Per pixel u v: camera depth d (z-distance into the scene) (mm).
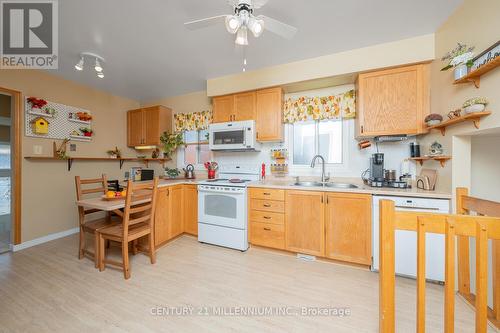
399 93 2156
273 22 1480
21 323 1385
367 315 1482
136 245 2430
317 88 2818
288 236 2369
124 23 1848
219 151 3473
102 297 1656
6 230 3260
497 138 1835
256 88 2785
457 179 1756
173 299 1645
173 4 1624
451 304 872
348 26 1909
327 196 2193
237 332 1338
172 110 3912
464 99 1621
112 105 3705
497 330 1306
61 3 1604
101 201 2092
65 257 2342
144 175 3619
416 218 917
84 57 2414
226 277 1961
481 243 854
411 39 2078
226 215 2635
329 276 1980
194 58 2482
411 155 2254
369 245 2037
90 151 3354
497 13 1325
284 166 2982
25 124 2625
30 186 2668
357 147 2645
